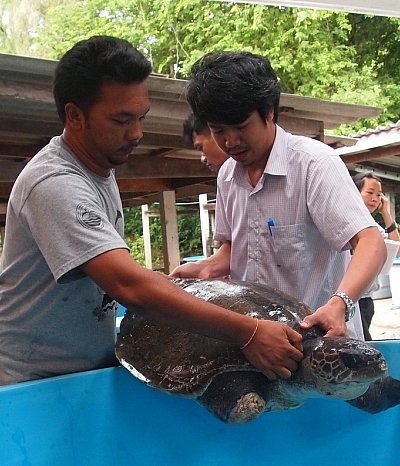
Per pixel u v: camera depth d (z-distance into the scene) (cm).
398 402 158
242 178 185
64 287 141
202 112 159
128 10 1266
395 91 1112
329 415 176
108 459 156
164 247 582
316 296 180
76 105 134
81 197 129
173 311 124
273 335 132
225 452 168
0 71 299
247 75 153
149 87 349
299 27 1077
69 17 1295
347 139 574
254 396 136
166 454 162
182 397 152
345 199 162
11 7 1511
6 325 149
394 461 181
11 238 140
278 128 178
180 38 1211
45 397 146
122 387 158
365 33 1203
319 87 1048
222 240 207
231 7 1148
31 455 144
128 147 140
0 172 415
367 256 154
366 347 131
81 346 152
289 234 176
